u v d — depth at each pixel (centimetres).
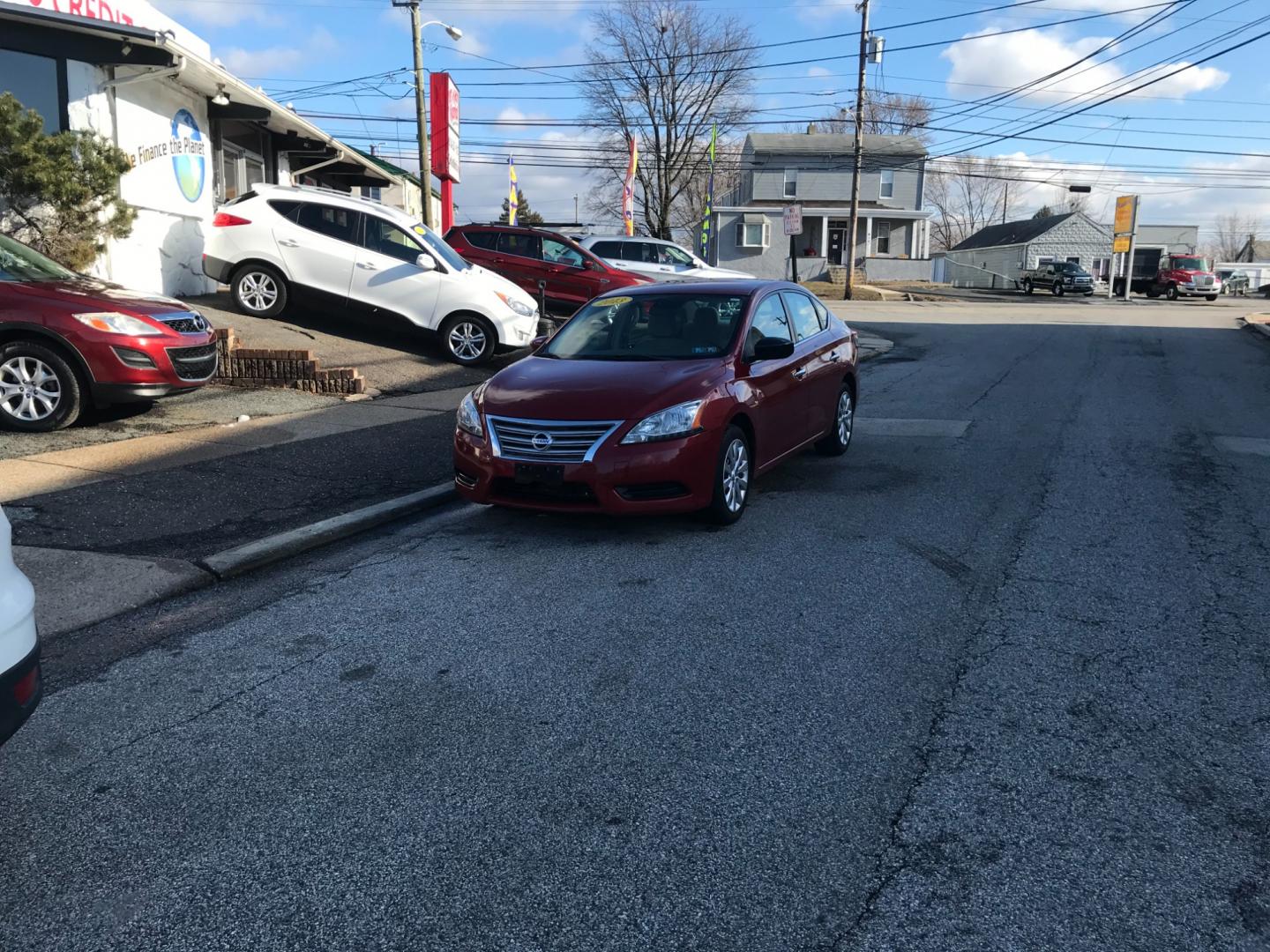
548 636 461
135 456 766
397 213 1347
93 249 1095
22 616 288
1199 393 1219
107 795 329
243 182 1805
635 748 354
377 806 320
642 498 591
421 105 2448
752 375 666
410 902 271
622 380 616
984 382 1339
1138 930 257
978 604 496
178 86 1438
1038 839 297
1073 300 4141
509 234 1747
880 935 255
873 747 353
